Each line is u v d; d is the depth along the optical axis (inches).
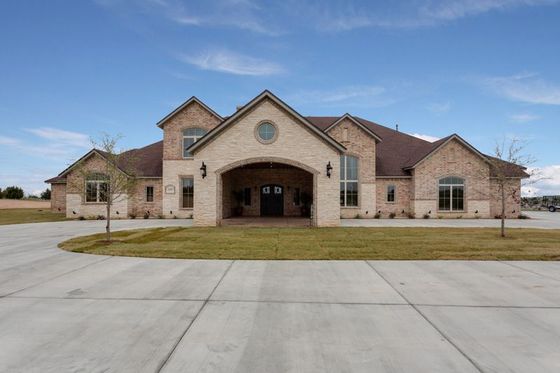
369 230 644.7
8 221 937.5
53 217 1103.6
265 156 728.3
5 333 177.2
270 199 1066.7
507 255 385.1
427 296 239.9
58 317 199.3
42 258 374.0
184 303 224.4
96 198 1027.3
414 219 991.0
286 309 213.6
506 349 160.2
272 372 139.5
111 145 570.9
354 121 1035.3
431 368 143.1
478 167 1026.1
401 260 363.3
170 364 145.6
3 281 278.7
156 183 1059.3
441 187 1026.1
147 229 668.1
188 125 1042.7
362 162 1035.9
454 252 404.2
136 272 309.3
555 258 372.5
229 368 142.5
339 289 256.8
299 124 729.6
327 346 162.9
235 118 730.8
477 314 205.6
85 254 395.9
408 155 1137.4
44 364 145.5
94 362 147.1
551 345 164.7
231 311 209.8
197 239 513.7
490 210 1031.0
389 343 166.2
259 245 454.9
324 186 723.4
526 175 1028.5
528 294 245.0
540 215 1249.4
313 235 563.2
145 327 184.9
